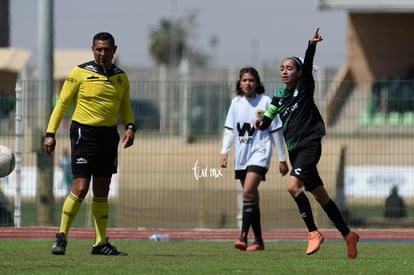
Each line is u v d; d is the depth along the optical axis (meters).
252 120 29.91
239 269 22.88
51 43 48.47
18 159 42.16
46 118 43.22
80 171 26.66
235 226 45.84
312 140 25.36
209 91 49.41
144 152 46.59
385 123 54.06
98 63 26.61
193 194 46.50
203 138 50.06
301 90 25.55
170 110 48.09
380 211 51.97
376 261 25.42
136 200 47.00
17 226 41.78
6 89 44.66
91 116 26.50
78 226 44.41
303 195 25.58
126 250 30.52
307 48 25.38
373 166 53.66
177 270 22.48
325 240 36.16
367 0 75.38
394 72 87.75
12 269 22.62
